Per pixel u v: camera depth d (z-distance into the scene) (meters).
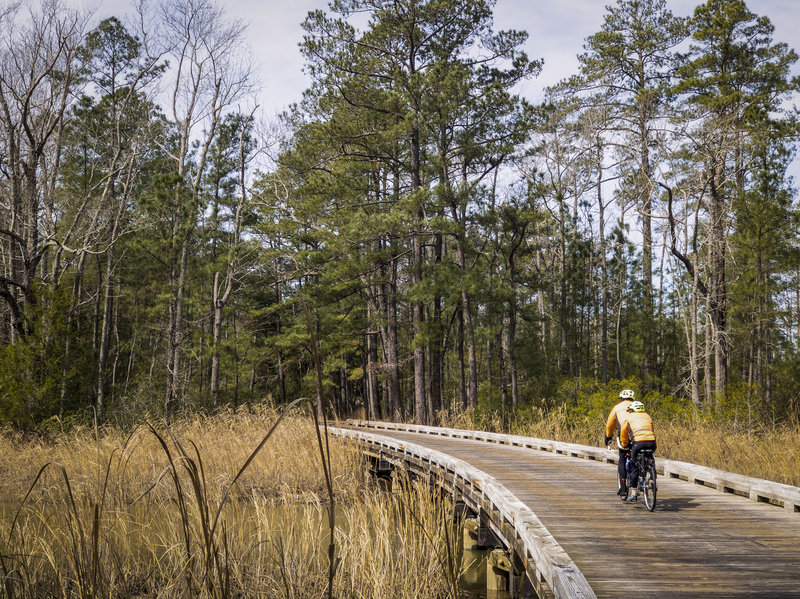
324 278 34.62
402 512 13.73
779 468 16.00
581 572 6.57
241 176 41.25
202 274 40.62
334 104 34.12
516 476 14.42
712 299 28.62
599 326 47.22
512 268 34.81
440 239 35.25
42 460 20.05
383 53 33.50
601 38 39.41
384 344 44.12
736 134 28.42
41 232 33.56
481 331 32.88
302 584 8.98
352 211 35.88
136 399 32.03
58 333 26.94
